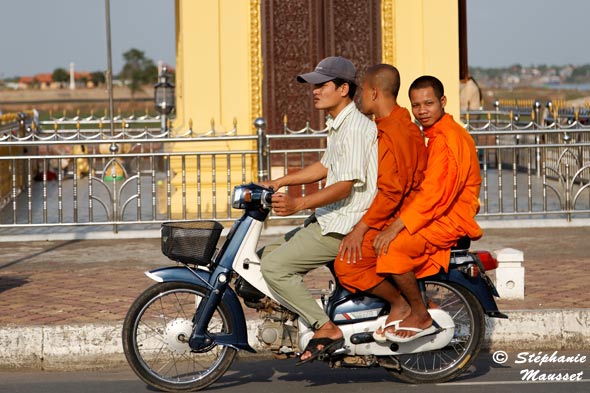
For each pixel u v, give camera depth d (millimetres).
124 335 12430
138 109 133250
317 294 12641
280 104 27047
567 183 24516
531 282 17609
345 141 12070
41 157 23000
